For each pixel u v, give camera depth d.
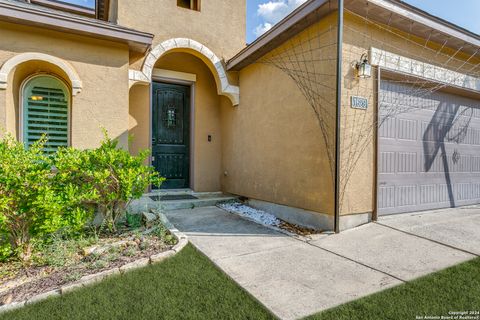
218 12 6.67
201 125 7.20
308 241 3.87
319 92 4.47
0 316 2.18
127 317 2.16
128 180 3.83
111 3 6.64
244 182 6.45
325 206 4.35
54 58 4.35
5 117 4.09
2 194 2.98
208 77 7.32
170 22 6.12
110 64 4.79
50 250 3.28
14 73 4.25
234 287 2.60
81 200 3.63
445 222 4.59
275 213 5.46
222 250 3.53
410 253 3.38
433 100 5.56
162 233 3.93
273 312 2.20
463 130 6.16
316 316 2.15
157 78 6.68
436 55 5.34
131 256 3.23
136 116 6.23
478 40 5.35
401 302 2.34
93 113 4.65
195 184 7.10
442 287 2.57
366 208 4.50
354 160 4.35
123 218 4.74
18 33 4.16
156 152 6.84
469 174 6.27
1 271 2.96
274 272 2.91
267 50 5.61
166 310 2.25
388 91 4.84
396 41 4.78
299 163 4.86
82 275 2.78
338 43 3.93
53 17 4.12
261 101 5.91
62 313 2.22
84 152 3.91
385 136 4.80
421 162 5.35
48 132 4.70
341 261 3.19
